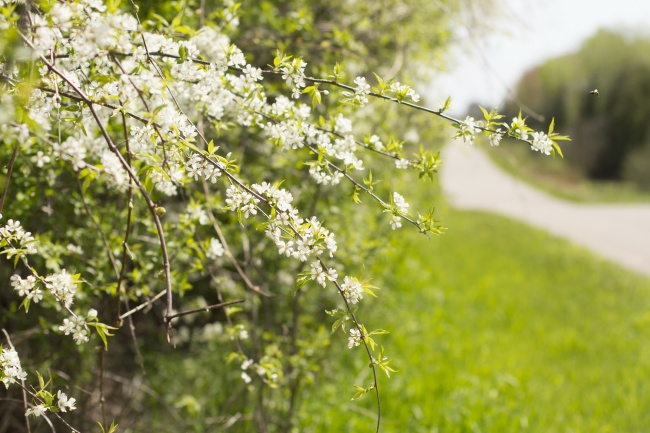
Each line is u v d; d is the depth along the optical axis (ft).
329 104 11.44
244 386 12.03
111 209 9.32
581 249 44.60
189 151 6.21
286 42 10.62
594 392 17.72
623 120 118.52
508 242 44.14
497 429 14.34
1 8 4.61
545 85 117.19
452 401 15.20
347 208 11.79
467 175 87.76
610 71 118.42
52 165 8.31
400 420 13.92
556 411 15.94
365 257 11.89
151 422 12.50
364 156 11.82
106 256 9.05
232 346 12.65
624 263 43.14
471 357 18.70
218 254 8.63
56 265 7.97
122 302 10.36
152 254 8.75
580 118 120.16
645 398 17.28
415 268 25.96
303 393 13.37
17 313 10.23
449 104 6.18
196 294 14.94
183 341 15.79
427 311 22.48
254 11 11.00
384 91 6.30
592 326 24.85
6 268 9.83
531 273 33.88
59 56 5.92
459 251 36.40
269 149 11.16
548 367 19.56
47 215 9.37
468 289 27.25
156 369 14.44
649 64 116.26
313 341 11.17
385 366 6.18
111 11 5.26
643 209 75.10
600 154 120.26
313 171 6.57
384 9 13.42
